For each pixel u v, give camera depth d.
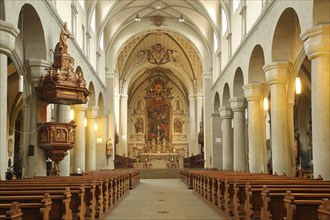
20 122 25.17
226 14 23.83
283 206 6.36
